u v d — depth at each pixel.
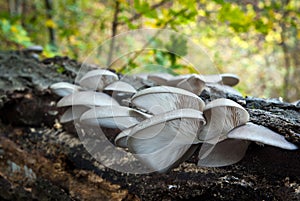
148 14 1.04
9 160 0.71
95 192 0.63
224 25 1.62
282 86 1.86
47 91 0.69
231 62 1.99
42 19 1.80
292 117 0.54
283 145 0.49
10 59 0.78
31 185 0.69
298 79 1.85
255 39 1.81
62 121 0.62
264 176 0.53
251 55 1.98
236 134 0.49
